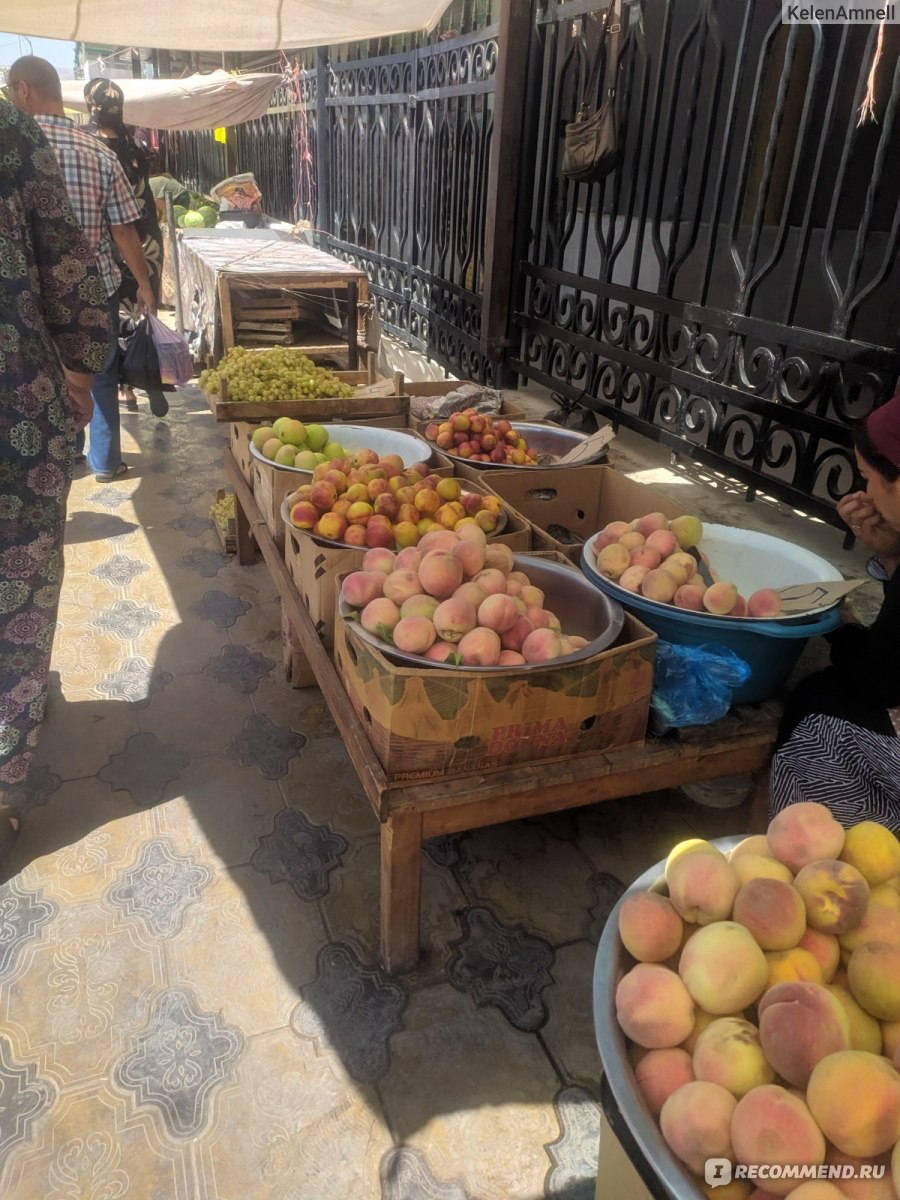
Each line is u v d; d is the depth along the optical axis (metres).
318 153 8.26
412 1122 1.85
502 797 2.04
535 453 3.65
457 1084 1.93
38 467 2.25
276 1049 1.99
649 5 5.02
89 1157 1.76
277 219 10.54
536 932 2.34
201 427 6.73
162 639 3.71
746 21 3.15
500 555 2.31
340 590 2.18
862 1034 1.20
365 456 3.01
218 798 2.79
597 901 2.45
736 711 2.26
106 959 2.20
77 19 5.63
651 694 2.11
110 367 5.12
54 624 2.41
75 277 2.32
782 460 3.38
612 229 4.15
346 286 6.16
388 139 6.68
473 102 5.16
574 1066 1.98
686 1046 1.25
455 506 2.67
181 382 5.47
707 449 3.74
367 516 2.59
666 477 3.89
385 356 7.14
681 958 1.29
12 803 2.58
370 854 2.58
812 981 1.27
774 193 4.84
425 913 2.39
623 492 3.18
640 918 1.34
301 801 2.78
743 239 5.04
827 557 3.13
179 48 6.23
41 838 2.60
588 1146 1.81
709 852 1.39
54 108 4.34
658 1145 1.10
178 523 4.91
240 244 7.52
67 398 2.39
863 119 2.78
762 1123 1.05
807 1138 1.04
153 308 5.30
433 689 1.85
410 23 5.69
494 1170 1.76
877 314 4.49
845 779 2.01
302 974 2.18
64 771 2.88
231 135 12.29
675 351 3.89
